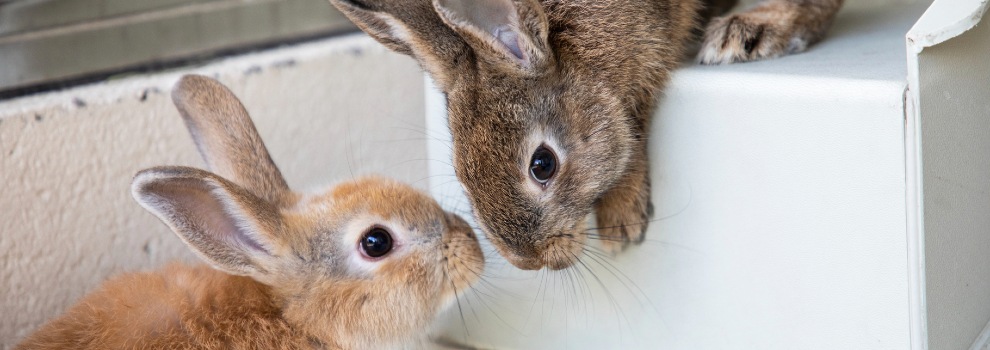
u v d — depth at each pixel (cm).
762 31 102
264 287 102
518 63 94
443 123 107
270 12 122
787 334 97
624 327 103
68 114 107
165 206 96
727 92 96
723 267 98
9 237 105
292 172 117
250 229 100
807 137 94
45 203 107
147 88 110
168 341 99
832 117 93
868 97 92
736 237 98
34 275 107
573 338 105
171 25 119
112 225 110
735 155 96
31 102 106
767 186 96
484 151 94
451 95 96
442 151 107
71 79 110
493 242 96
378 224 101
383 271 101
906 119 91
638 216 100
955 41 92
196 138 104
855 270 94
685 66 101
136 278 103
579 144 97
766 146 95
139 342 99
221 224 99
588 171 97
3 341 106
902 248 93
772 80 95
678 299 100
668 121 98
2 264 105
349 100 119
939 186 93
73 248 108
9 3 117
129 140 110
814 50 104
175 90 104
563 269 99
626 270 102
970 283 97
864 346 95
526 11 94
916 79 90
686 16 104
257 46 118
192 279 102
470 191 95
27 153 105
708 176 98
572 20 98
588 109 97
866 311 95
